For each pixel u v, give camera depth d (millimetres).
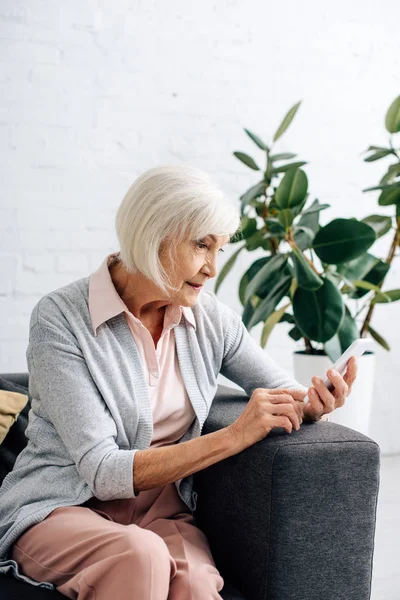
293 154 2732
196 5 2906
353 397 2670
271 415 1444
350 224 2500
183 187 1475
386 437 3402
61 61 2730
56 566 1378
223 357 1736
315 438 1435
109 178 2834
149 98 2869
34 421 1559
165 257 1495
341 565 1434
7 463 1764
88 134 2791
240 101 3010
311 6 3082
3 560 1461
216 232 1489
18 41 2668
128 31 2814
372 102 3223
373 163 3246
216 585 1361
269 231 2699
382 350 3363
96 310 1541
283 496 1383
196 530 1548
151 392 1592
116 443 1521
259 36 3014
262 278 2523
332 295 2480
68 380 1461
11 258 2721
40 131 2725
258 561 1413
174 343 1650
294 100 3094
